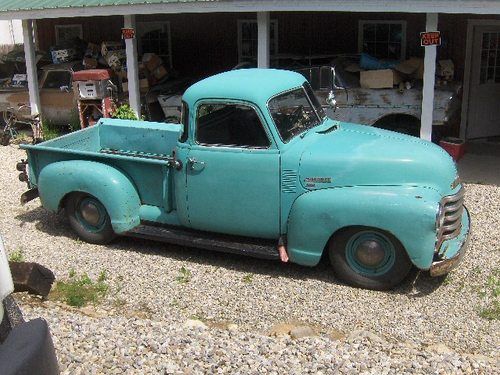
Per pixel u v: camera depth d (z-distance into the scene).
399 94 10.34
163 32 15.04
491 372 4.20
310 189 5.88
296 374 4.10
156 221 6.87
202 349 4.46
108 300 5.85
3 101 13.55
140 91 12.82
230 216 6.26
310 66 10.88
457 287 5.91
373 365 4.24
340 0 9.18
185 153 6.30
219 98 6.02
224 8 10.11
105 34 15.51
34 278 5.67
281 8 9.66
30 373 2.62
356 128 6.68
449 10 8.59
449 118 10.94
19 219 8.25
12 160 11.68
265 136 5.92
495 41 11.90
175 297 5.89
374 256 5.76
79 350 4.45
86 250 7.08
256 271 6.41
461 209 6.02
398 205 5.45
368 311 5.52
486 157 11.05
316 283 6.07
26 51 12.85
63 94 13.03
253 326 5.34
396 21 12.59
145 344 4.52
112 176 6.82
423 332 5.15
